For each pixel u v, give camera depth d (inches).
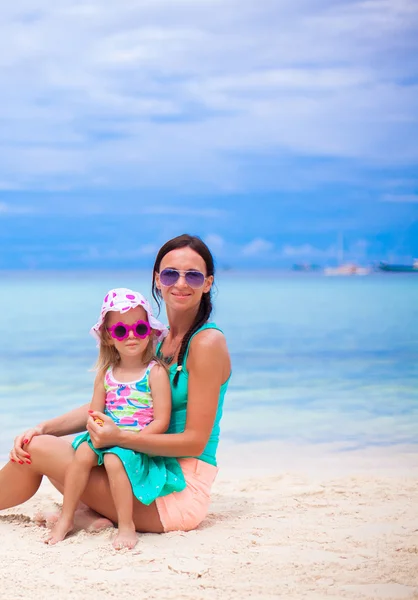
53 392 400.8
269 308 1061.1
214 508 186.4
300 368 489.1
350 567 141.8
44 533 165.0
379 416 331.6
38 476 172.2
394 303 1172.5
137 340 165.3
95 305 1147.9
